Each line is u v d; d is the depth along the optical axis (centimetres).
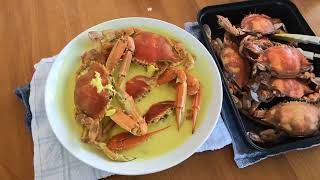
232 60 46
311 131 41
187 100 40
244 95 44
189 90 40
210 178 39
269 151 39
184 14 51
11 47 46
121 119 37
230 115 42
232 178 39
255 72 46
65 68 41
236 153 40
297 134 41
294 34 49
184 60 42
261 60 46
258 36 49
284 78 45
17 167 38
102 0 51
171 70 41
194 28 50
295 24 51
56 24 48
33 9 49
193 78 41
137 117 37
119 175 38
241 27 50
